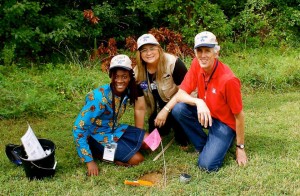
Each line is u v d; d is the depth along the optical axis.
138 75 2.86
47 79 4.23
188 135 2.83
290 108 3.75
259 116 3.56
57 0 5.11
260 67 4.84
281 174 2.52
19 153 2.71
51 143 2.64
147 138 2.75
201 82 2.69
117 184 2.50
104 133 2.70
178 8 5.43
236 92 2.55
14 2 4.55
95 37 5.27
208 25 5.49
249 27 5.97
